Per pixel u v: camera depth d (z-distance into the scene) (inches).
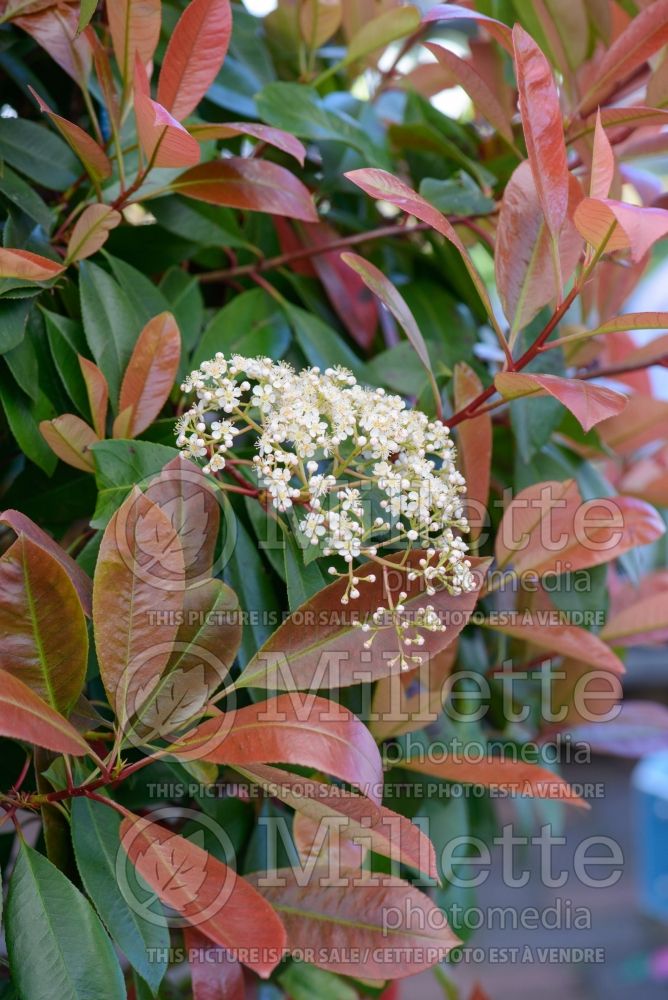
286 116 31.2
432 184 31.8
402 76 37.3
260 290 32.2
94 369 27.5
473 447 29.5
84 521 31.0
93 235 28.4
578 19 31.9
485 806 33.9
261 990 30.0
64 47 29.6
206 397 26.5
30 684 25.8
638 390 36.4
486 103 30.6
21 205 28.5
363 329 34.0
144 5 28.0
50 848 26.5
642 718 37.0
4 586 25.0
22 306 27.9
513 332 28.4
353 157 33.4
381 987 30.4
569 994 63.8
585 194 29.7
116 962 25.4
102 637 25.7
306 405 26.2
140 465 27.4
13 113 32.8
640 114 30.0
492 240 32.7
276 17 34.9
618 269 34.6
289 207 29.6
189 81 28.4
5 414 29.6
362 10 35.1
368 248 34.8
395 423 26.4
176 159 27.9
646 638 33.3
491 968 66.2
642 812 67.9
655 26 30.1
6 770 29.5
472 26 36.2
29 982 24.9
